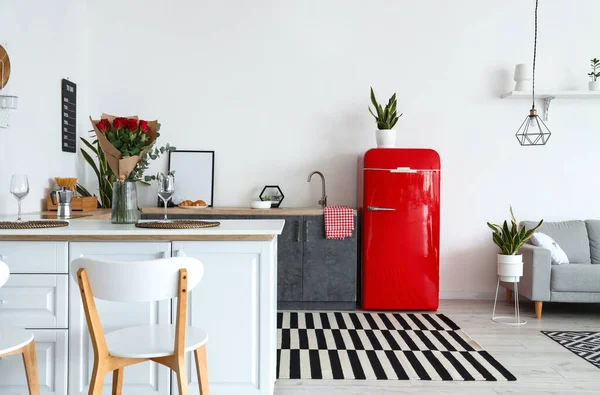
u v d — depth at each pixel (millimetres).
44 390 2553
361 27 5266
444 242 5316
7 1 3555
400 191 4773
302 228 4809
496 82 5273
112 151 2850
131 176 3082
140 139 2859
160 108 5262
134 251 2539
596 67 5266
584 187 5297
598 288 4527
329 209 4777
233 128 5285
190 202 5023
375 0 5262
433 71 5277
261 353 2576
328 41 5266
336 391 2980
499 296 5328
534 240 4789
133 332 2236
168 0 5242
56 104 4406
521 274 4430
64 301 2537
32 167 3959
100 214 3752
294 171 5289
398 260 4797
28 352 2113
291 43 5266
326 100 5289
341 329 4219
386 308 4836
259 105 5281
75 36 4879
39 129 4078
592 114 5281
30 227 2631
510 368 3357
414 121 5289
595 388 3031
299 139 5289
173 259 1907
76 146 4887
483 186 5297
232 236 2527
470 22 5262
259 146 5285
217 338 2574
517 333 4145
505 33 5266
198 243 2543
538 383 3105
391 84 5277
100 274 1899
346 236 4793
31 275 2535
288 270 4820
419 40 5270
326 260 4816
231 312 2572
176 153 5254
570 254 5004
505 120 5281
